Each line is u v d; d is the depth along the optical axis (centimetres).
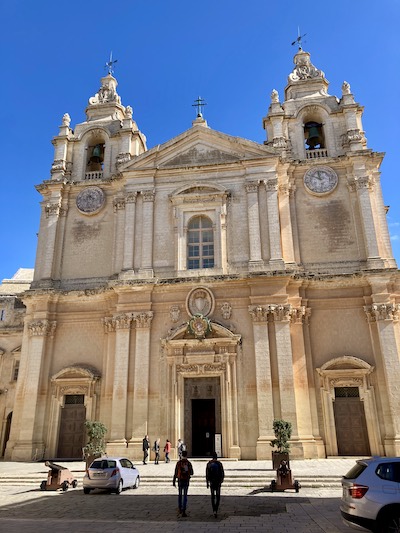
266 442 2156
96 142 3262
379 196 2647
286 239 2588
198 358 2358
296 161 2755
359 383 2308
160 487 1645
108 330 2561
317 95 3039
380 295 2378
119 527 1046
